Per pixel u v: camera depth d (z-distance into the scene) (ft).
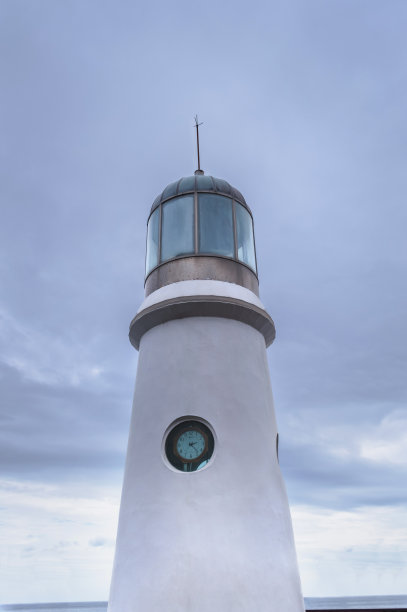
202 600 34.58
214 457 39.40
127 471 42.14
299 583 39.04
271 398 46.78
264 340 49.55
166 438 40.96
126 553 38.19
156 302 46.32
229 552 36.24
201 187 52.70
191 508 37.65
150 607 35.17
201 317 45.06
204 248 49.42
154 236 53.52
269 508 39.29
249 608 34.81
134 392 46.29
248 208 55.93
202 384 41.96
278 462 43.52
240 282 49.19
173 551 36.40
